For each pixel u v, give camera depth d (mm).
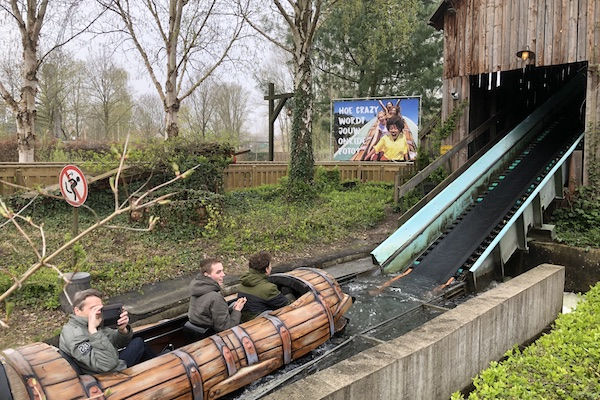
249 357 4559
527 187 11484
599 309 5441
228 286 7605
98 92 34219
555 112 16344
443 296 7945
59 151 16734
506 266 10367
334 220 11812
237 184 15961
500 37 12461
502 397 3732
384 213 12789
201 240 9656
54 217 10422
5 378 3309
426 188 13719
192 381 4008
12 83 27703
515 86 17234
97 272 7348
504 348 5176
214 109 39625
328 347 5699
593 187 10648
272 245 9766
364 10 23266
